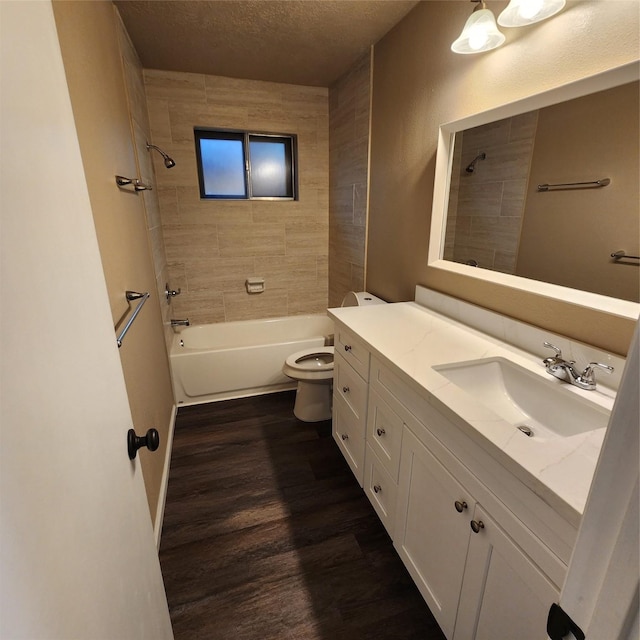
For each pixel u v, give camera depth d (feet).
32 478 1.32
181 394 8.48
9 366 1.24
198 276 9.95
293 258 10.64
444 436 3.29
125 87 6.07
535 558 2.38
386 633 3.93
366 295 7.72
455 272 5.48
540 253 4.14
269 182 10.02
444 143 5.43
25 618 1.20
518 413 3.84
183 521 5.32
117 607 2.01
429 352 4.29
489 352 4.30
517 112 4.16
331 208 10.23
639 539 0.97
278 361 9.01
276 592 4.33
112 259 4.31
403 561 4.35
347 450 6.14
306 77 8.81
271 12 5.90
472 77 4.79
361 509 5.54
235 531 5.15
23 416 1.30
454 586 3.36
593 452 2.49
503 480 2.60
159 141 8.71
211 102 8.83
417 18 5.76
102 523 1.91
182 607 4.16
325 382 7.64
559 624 1.26
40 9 1.69
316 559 4.74
